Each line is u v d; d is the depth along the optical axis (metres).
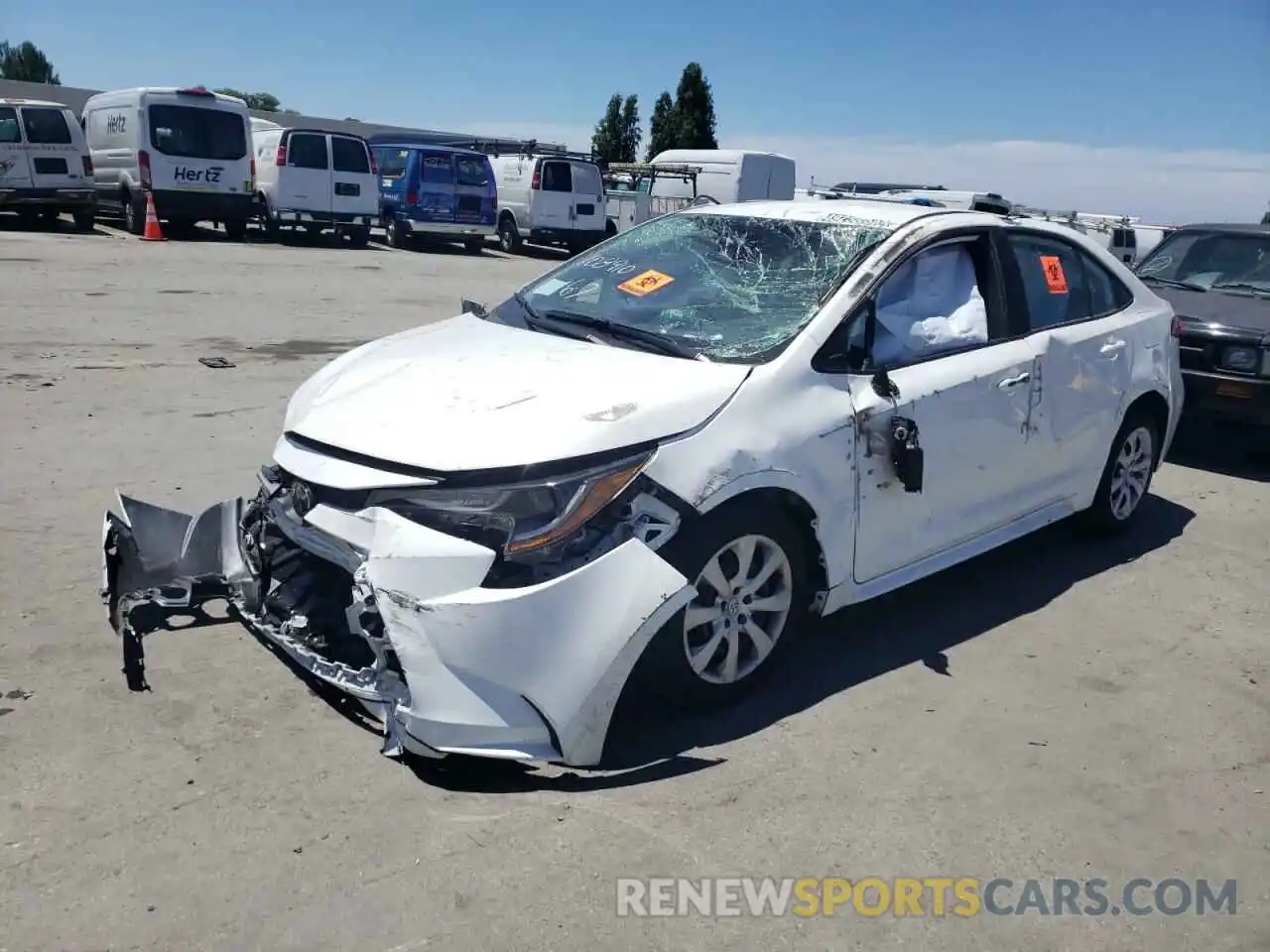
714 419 3.63
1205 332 7.27
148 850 2.92
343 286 14.90
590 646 3.21
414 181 22.45
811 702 3.96
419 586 3.17
